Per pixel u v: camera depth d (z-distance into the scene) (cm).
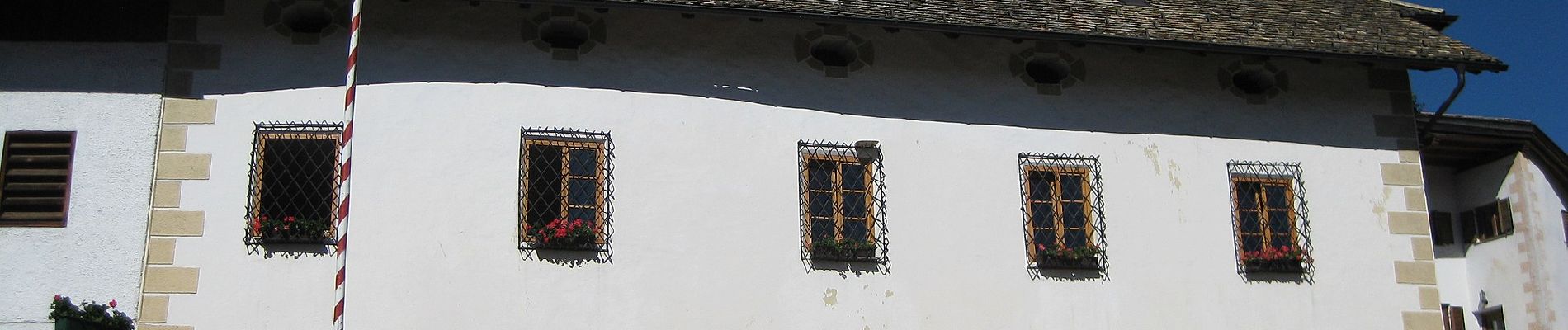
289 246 1506
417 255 1518
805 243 1614
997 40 1741
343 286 1295
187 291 1487
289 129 1540
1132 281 1691
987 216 1673
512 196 1552
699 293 1570
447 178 1545
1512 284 1908
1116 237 1702
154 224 1505
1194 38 1722
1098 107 1747
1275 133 1791
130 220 1505
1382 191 1797
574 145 1581
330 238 1511
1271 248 1745
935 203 1662
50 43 1551
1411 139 1827
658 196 1588
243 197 1518
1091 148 1728
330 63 1571
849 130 1662
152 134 1531
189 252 1498
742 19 1667
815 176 1639
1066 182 1711
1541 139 1912
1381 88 1841
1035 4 1739
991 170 1691
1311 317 1727
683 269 1573
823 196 1636
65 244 1493
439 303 1508
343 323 1391
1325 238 1761
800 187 1630
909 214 1650
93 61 1550
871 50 1698
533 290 1529
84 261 1490
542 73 1600
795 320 1589
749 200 1612
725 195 1608
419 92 1570
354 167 1534
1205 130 1770
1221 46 1720
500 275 1526
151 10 1570
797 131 1648
